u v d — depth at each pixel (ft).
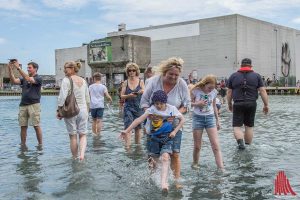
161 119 20.52
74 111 26.71
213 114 24.35
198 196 18.44
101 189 19.62
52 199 18.10
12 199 18.13
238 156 27.48
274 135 37.86
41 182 21.02
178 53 218.59
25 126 33.40
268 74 218.79
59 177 22.03
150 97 21.74
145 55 215.51
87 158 27.25
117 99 132.77
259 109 73.51
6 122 55.72
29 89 32.60
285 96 149.79
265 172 22.88
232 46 196.95
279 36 227.61
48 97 175.01
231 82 31.53
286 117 56.80
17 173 23.11
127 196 18.47
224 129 42.88
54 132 42.50
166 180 19.19
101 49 216.74
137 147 31.71
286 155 27.78
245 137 32.27
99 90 39.78
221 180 21.20
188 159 26.66
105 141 35.09
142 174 22.53
